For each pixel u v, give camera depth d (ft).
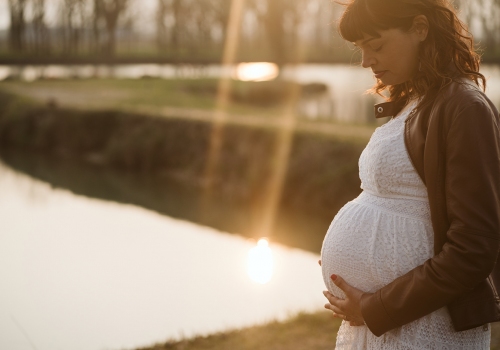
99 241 29.12
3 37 233.35
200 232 31.60
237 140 46.11
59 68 163.63
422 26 4.98
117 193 42.93
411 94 5.65
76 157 59.93
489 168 4.53
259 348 12.27
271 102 108.27
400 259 5.18
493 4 110.93
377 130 5.49
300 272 23.89
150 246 28.30
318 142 40.11
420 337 5.06
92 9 182.50
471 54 5.29
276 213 36.99
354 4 5.09
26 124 67.82
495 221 4.49
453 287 4.57
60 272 23.50
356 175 36.27
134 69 167.32
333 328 13.30
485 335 5.22
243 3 167.43
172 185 46.39
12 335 16.26
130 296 20.44
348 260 5.53
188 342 12.85
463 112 4.64
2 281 22.17
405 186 5.17
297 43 170.30
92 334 16.56
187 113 58.44
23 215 34.99
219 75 152.25
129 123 58.08
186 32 167.32
